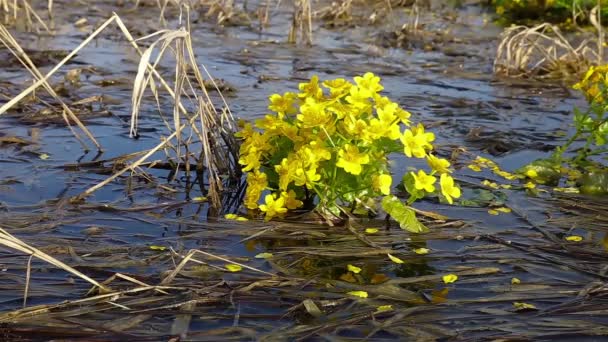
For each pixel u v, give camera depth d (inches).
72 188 188.1
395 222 175.5
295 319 131.6
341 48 370.6
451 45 388.2
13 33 362.9
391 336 127.5
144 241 160.2
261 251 157.9
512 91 307.9
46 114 243.6
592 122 217.2
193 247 158.6
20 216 168.4
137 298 135.5
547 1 463.2
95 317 129.0
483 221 178.2
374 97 172.7
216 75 308.0
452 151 226.7
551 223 177.9
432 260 156.9
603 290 144.2
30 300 134.3
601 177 201.2
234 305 135.0
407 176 171.0
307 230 167.3
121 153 215.2
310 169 165.6
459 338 127.0
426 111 274.4
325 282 144.5
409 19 437.1
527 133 251.0
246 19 426.9
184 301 134.6
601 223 179.0
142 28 389.7
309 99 168.1
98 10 427.8
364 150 172.9
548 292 144.3
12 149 213.3
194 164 209.2
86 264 147.4
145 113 251.3
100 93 271.9
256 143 177.9
